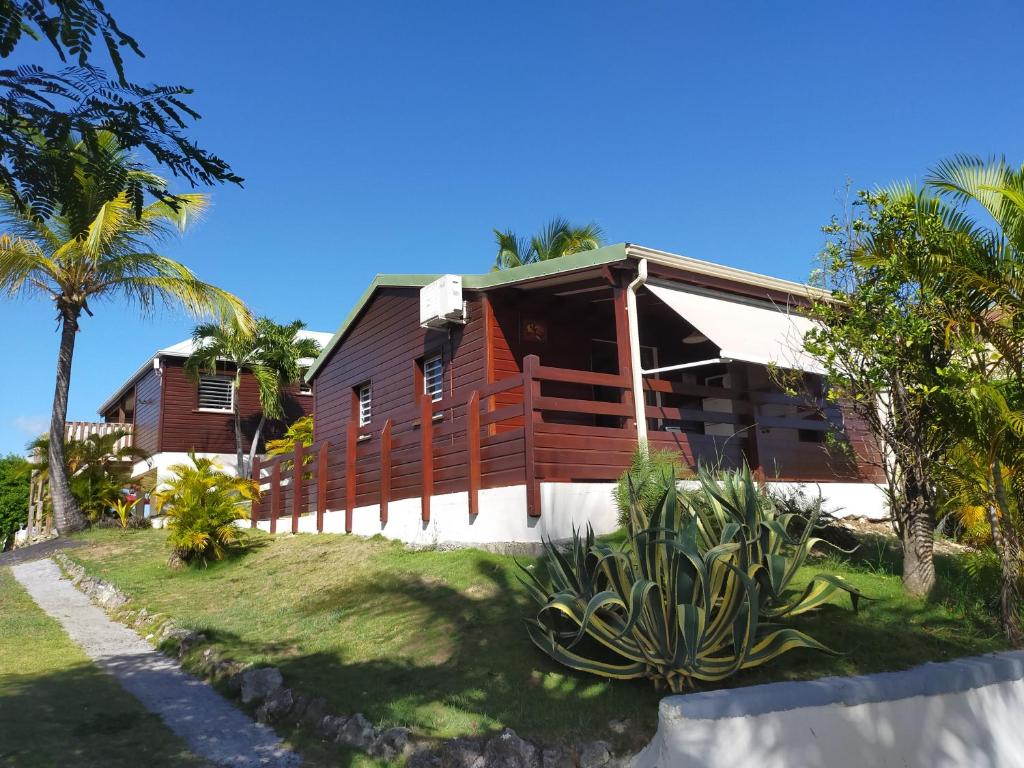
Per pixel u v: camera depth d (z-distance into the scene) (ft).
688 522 21.94
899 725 18.49
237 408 88.38
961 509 29.71
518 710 19.11
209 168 15.96
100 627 34.06
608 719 18.44
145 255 64.44
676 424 46.39
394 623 26.99
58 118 14.94
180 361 90.89
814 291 34.55
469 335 45.03
